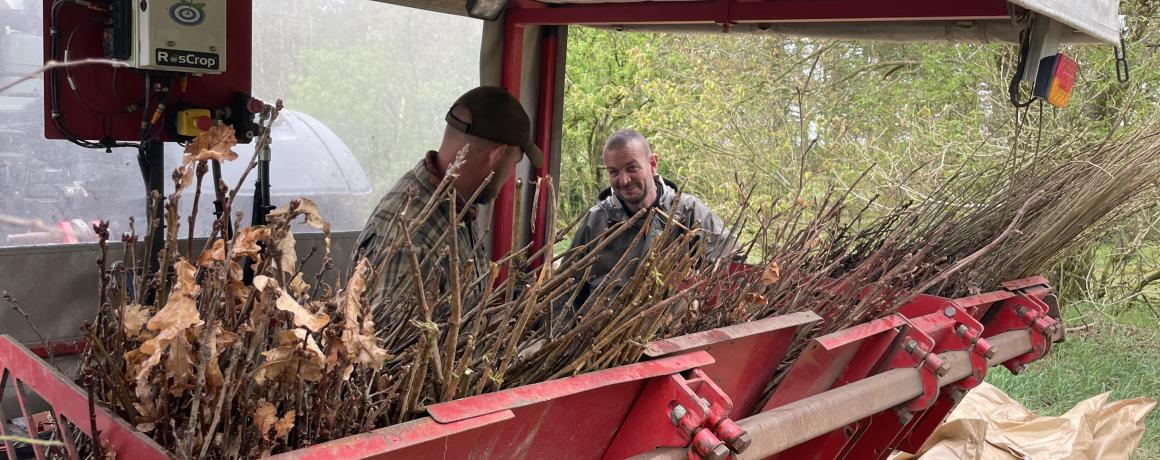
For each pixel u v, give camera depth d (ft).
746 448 5.90
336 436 4.64
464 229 8.20
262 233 4.39
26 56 9.11
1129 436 13.52
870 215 24.73
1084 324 26.48
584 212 6.66
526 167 14.53
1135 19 25.04
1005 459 12.81
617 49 36.91
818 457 8.56
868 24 12.96
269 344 4.90
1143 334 26.66
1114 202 11.86
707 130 29.84
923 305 9.57
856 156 27.32
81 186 9.73
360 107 12.32
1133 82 24.54
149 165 9.55
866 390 7.76
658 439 5.96
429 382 5.16
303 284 4.90
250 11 10.05
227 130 4.35
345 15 11.93
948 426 12.24
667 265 6.48
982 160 24.41
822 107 30.89
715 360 6.77
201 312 4.79
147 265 4.88
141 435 4.03
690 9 13.07
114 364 4.25
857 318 8.42
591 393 5.63
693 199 12.30
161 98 9.23
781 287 8.36
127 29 8.90
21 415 8.81
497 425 5.06
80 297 9.79
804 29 13.53
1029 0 6.63
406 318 5.87
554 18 13.57
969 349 9.30
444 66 13.29
